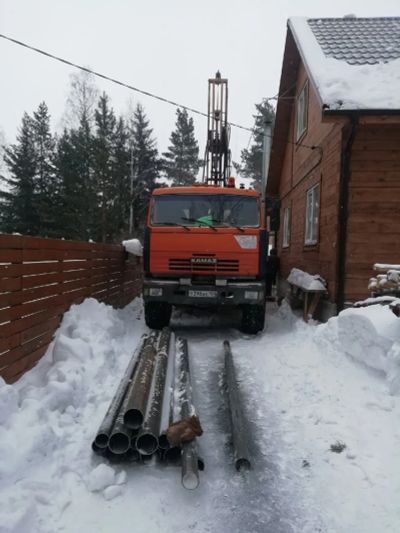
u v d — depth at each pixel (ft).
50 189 101.60
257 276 22.81
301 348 19.49
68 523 8.33
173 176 128.36
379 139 22.80
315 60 24.31
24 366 13.74
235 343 22.13
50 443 10.27
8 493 8.47
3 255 12.37
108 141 101.60
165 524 8.48
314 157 29.43
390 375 13.24
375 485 9.53
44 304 15.57
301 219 34.19
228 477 10.14
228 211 23.18
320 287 24.58
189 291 22.48
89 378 14.48
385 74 22.35
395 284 16.12
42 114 112.98
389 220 22.94
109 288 26.17
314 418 12.75
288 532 8.33
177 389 13.91
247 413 13.48
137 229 96.73
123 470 10.16
